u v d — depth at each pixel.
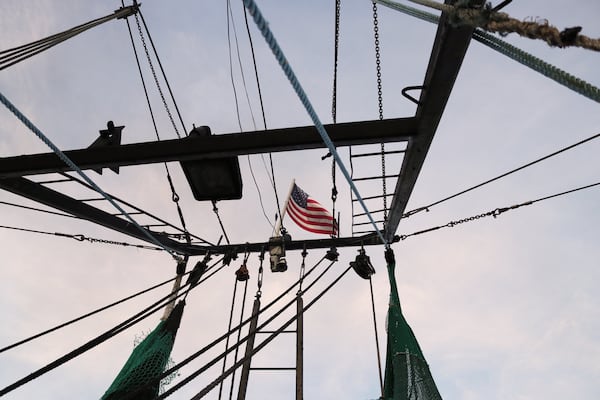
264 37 1.66
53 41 4.92
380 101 4.86
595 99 1.67
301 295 6.13
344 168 2.99
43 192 5.54
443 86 3.71
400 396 4.74
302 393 5.67
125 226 7.00
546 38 1.73
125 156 4.77
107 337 5.04
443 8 2.58
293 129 4.58
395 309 5.92
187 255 8.66
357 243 8.12
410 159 4.89
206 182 5.00
